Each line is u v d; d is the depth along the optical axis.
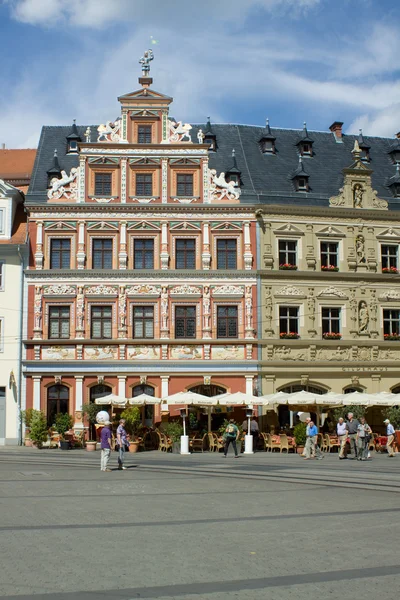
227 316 51.31
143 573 11.72
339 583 11.13
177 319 50.94
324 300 52.47
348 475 28.52
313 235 52.81
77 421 49.66
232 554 13.20
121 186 51.53
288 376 51.28
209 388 50.91
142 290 50.75
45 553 13.24
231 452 44.53
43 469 31.53
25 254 50.72
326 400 44.19
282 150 57.97
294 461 36.38
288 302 51.84
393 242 54.38
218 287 51.19
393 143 62.31
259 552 13.38
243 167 55.19
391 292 53.78
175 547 13.83
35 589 10.73
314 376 51.66
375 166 59.00
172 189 51.84
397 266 54.44
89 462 35.88
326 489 24.03
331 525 16.48
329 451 44.19
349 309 52.78
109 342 50.12
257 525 16.45
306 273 52.03
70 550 13.52
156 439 47.84
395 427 46.53
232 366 50.66
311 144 58.03
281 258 52.34
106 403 45.41
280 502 20.59
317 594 10.52
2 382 49.91
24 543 14.20
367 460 37.06
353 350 52.44
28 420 47.59
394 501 20.88
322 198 53.72
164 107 52.62
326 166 57.22
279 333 51.47
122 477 28.00
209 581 11.23
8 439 49.56
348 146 60.16
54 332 50.53
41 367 49.97
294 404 48.22
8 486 24.50
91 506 19.58
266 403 44.38
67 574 11.63
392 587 10.90
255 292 51.38
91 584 11.02
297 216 52.69
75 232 51.12
